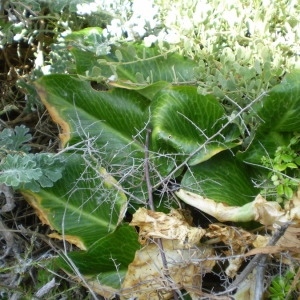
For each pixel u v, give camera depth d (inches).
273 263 22.5
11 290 22.2
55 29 31.3
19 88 31.7
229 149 23.8
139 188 24.5
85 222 24.5
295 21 27.3
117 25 27.7
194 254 21.7
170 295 21.8
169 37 27.1
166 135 23.5
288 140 24.3
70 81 26.6
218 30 27.5
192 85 26.2
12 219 26.4
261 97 22.8
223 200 22.6
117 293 21.5
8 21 31.0
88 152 24.5
